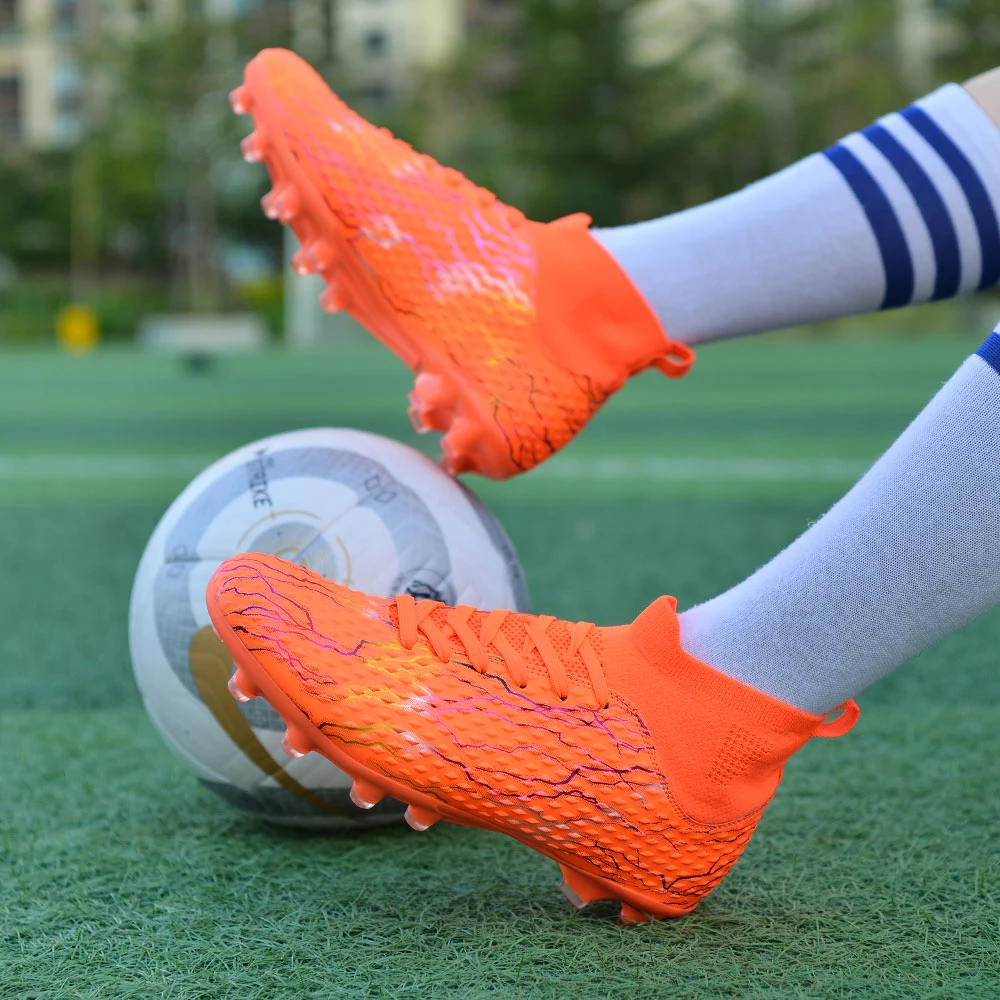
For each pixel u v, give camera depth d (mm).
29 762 1562
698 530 3193
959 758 1530
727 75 32312
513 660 1018
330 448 1321
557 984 920
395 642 1020
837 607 957
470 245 1312
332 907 1092
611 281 1297
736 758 1000
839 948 985
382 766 997
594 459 4684
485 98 36594
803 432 5430
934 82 29484
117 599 2533
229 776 1271
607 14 30641
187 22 34062
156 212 36875
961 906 1071
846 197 1267
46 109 43812
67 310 26641
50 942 1026
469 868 1190
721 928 1029
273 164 1364
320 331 20422
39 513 3662
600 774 998
